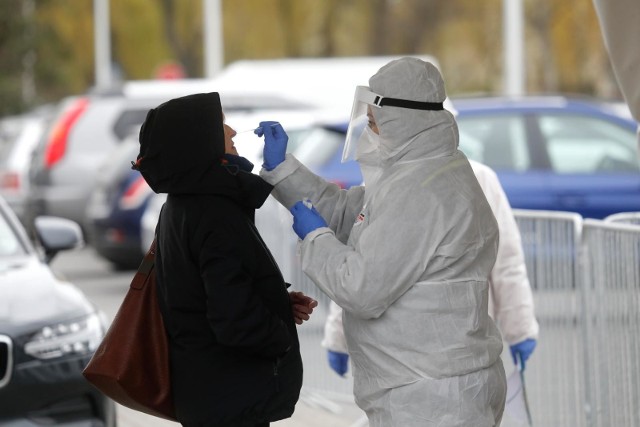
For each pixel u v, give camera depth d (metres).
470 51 134.25
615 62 16.69
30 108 104.81
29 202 59.72
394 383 13.30
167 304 13.79
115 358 13.77
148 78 139.25
